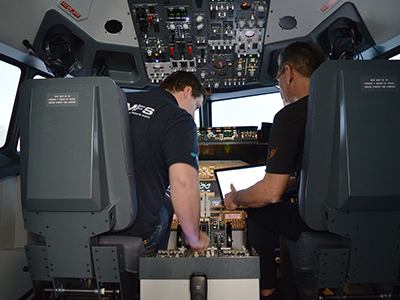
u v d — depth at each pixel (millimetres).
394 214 1238
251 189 1592
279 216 1588
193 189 1265
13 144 2943
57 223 1262
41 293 1415
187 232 1281
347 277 1283
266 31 3293
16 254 2203
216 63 3637
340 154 1177
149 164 1378
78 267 1273
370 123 1152
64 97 1211
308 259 1364
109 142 1243
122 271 1294
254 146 2850
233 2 3018
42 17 2713
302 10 3074
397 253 1255
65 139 1195
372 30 2971
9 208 2420
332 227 1220
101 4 2980
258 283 1260
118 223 1281
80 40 3311
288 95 1652
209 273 1260
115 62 3732
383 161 1154
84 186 1174
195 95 1728
